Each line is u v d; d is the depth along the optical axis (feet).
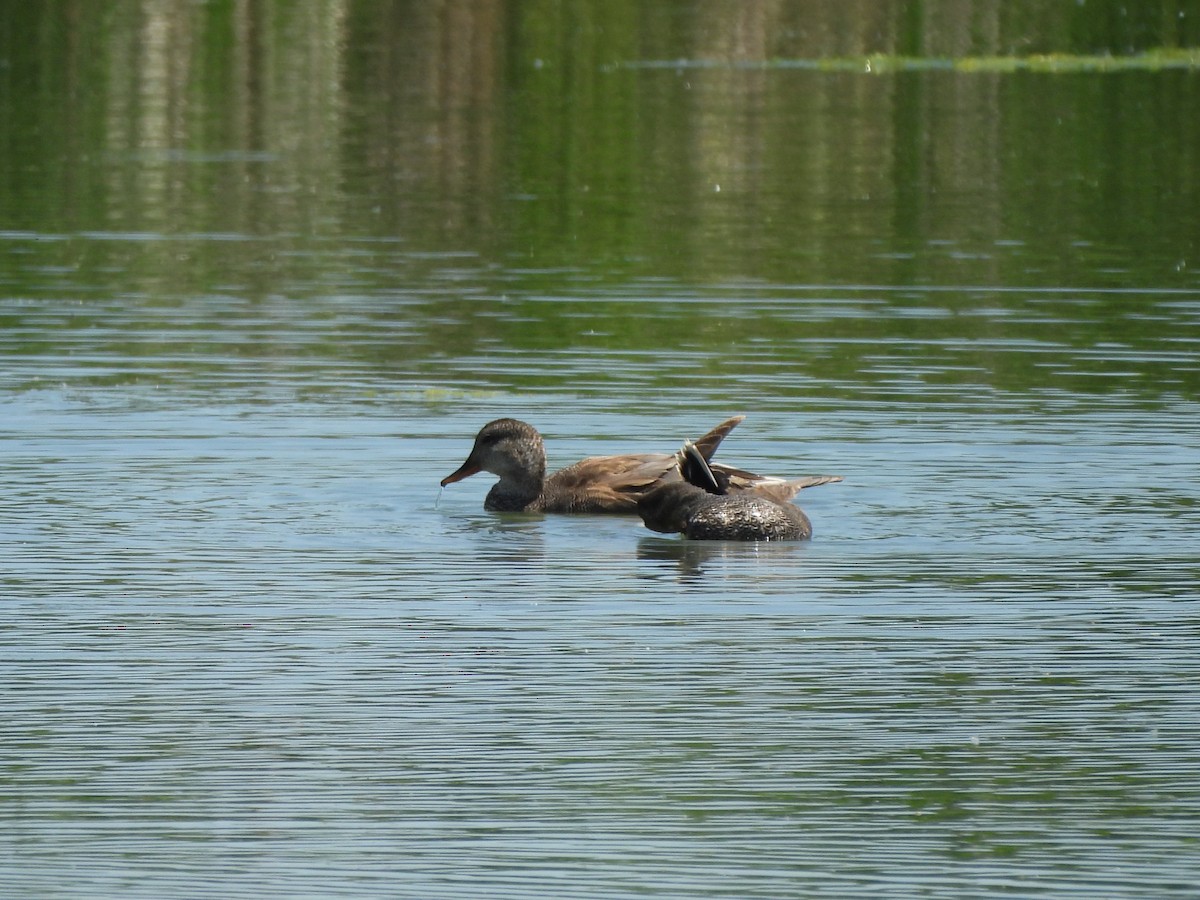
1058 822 33.76
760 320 87.76
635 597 47.83
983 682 41.19
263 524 54.80
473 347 81.46
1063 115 160.04
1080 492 57.98
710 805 34.45
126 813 34.17
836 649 43.45
